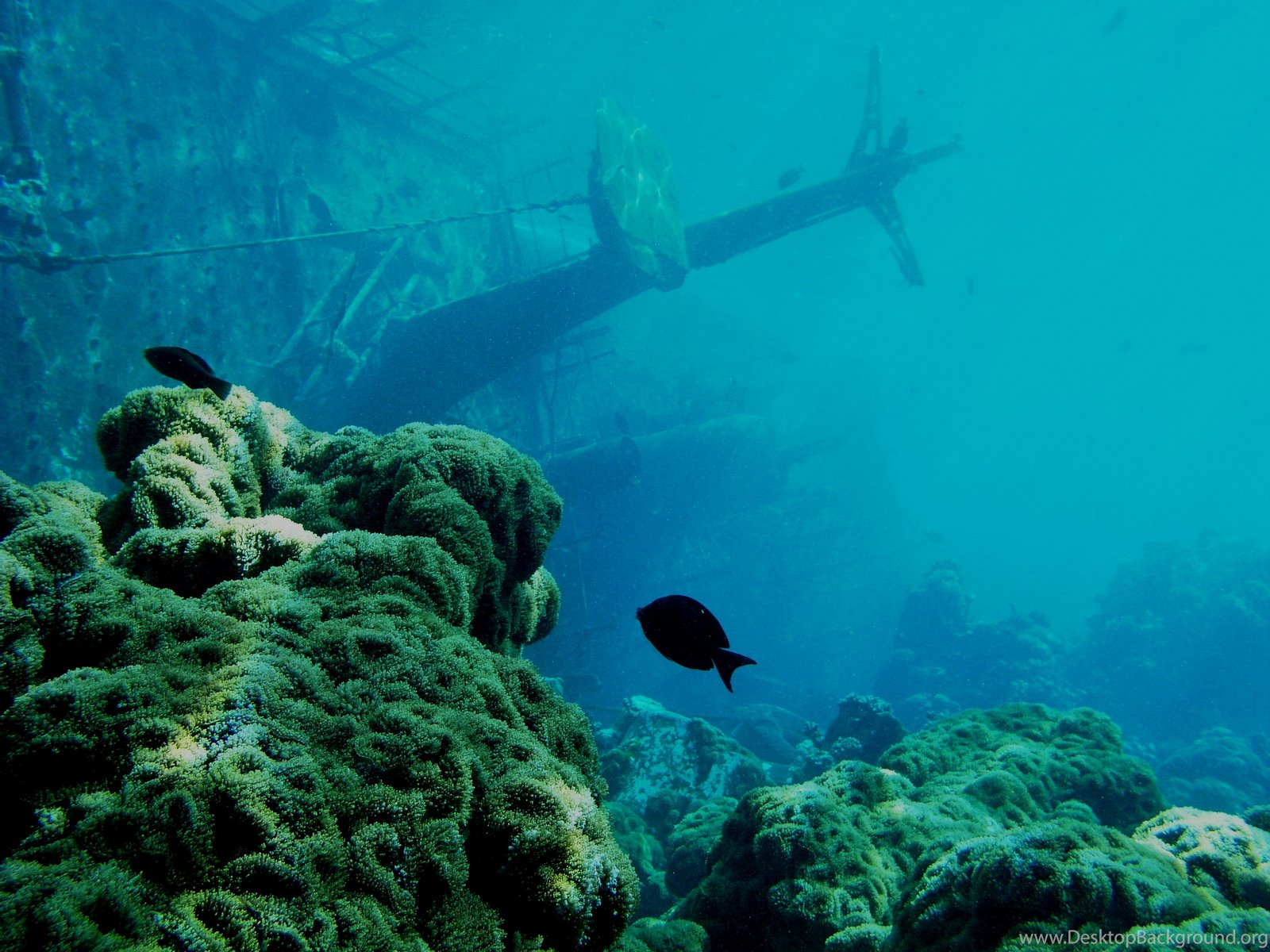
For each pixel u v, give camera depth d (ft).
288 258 49.08
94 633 5.79
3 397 33.06
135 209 40.88
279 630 6.29
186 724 5.23
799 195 45.55
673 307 91.09
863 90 140.97
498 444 11.14
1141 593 88.74
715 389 88.12
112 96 41.47
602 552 66.44
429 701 6.31
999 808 16.51
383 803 5.26
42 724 4.91
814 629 92.94
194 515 8.93
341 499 10.66
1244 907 9.95
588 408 73.97
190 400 10.36
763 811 14.70
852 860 13.39
